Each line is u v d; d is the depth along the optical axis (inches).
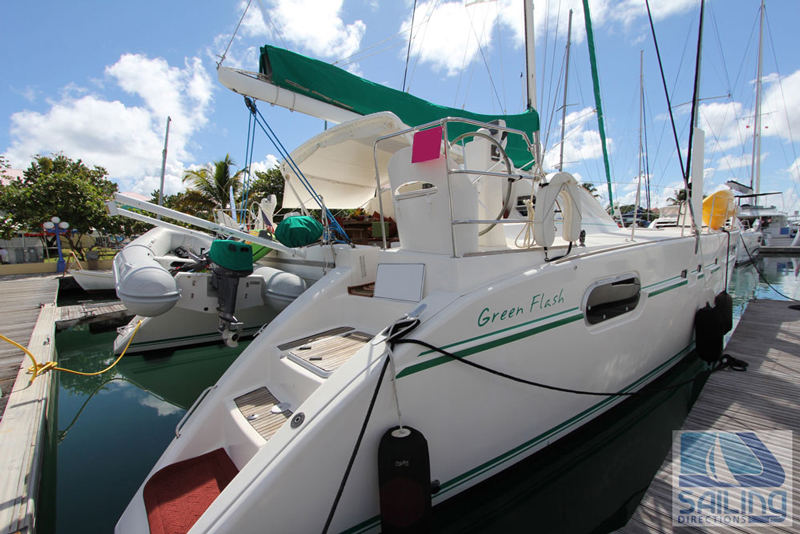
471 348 75.0
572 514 84.4
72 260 573.9
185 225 623.2
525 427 87.3
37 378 141.9
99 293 402.9
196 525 54.6
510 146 157.9
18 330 222.1
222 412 85.7
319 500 59.6
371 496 65.1
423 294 87.1
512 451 85.2
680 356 150.5
